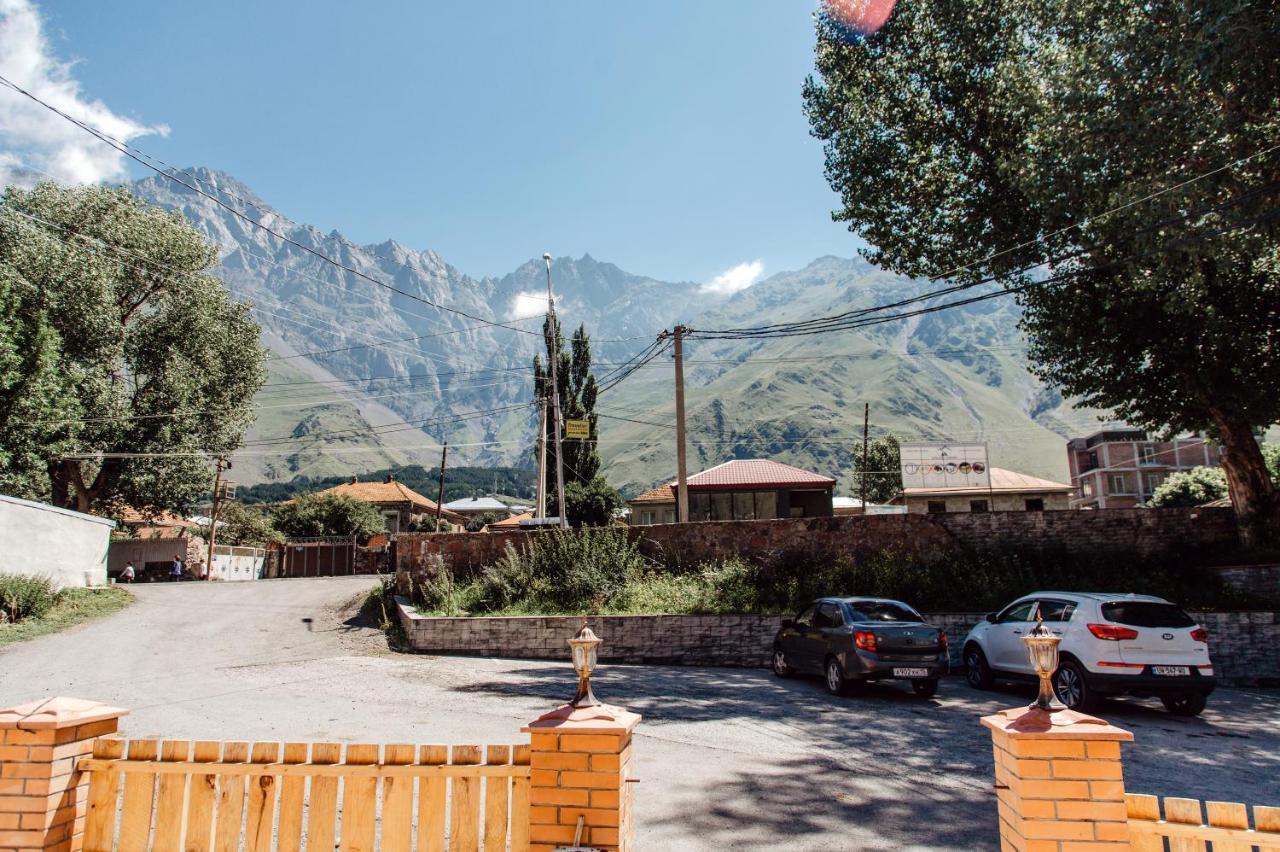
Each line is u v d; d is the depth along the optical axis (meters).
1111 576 18.14
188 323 39.00
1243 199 13.04
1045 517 19.80
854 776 7.35
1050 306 19.22
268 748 4.01
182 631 19.17
